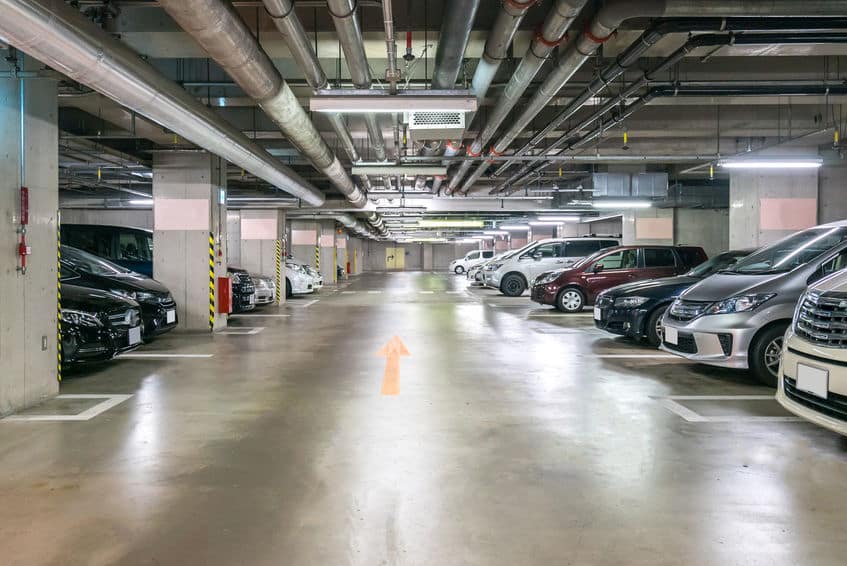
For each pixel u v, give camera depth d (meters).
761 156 9.88
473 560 2.42
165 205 10.04
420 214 24.17
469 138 10.77
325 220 26.89
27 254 4.91
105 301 6.32
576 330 10.01
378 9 5.90
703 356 5.60
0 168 4.65
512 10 4.33
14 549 2.51
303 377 6.14
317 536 2.62
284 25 4.38
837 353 3.41
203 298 10.07
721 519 2.79
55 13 3.63
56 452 3.77
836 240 5.69
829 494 3.08
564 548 2.52
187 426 4.35
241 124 9.88
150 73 4.98
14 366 4.77
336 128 7.73
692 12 4.64
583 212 20.66
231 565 2.38
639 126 10.04
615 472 3.39
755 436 4.07
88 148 9.96
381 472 3.40
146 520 2.79
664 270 12.58
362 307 14.81
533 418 4.53
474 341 8.73
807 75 7.48
